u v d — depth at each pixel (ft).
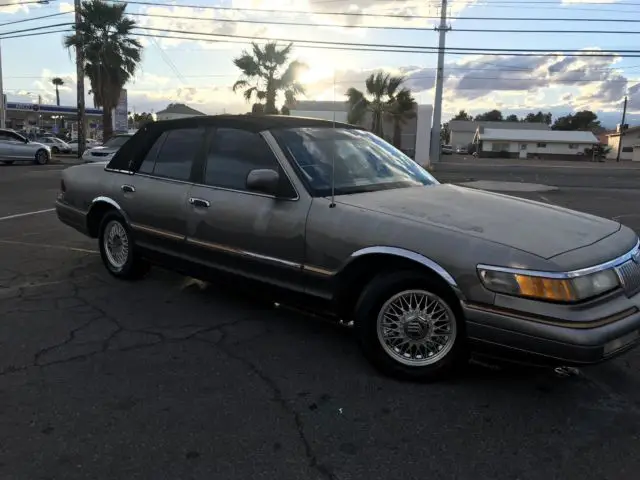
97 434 9.70
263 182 12.95
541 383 11.84
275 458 9.12
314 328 14.80
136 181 17.28
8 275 19.48
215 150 15.33
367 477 8.68
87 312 15.76
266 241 13.47
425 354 11.64
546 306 9.95
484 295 10.37
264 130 14.37
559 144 253.03
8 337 13.91
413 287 11.37
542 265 10.07
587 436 9.90
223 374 12.07
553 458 9.21
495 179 83.66
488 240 10.73
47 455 9.09
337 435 9.79
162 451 9.25
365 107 128.67
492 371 12.34
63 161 91.71
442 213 11.91
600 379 12.16
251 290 14.29
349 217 12.17
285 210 13.15
